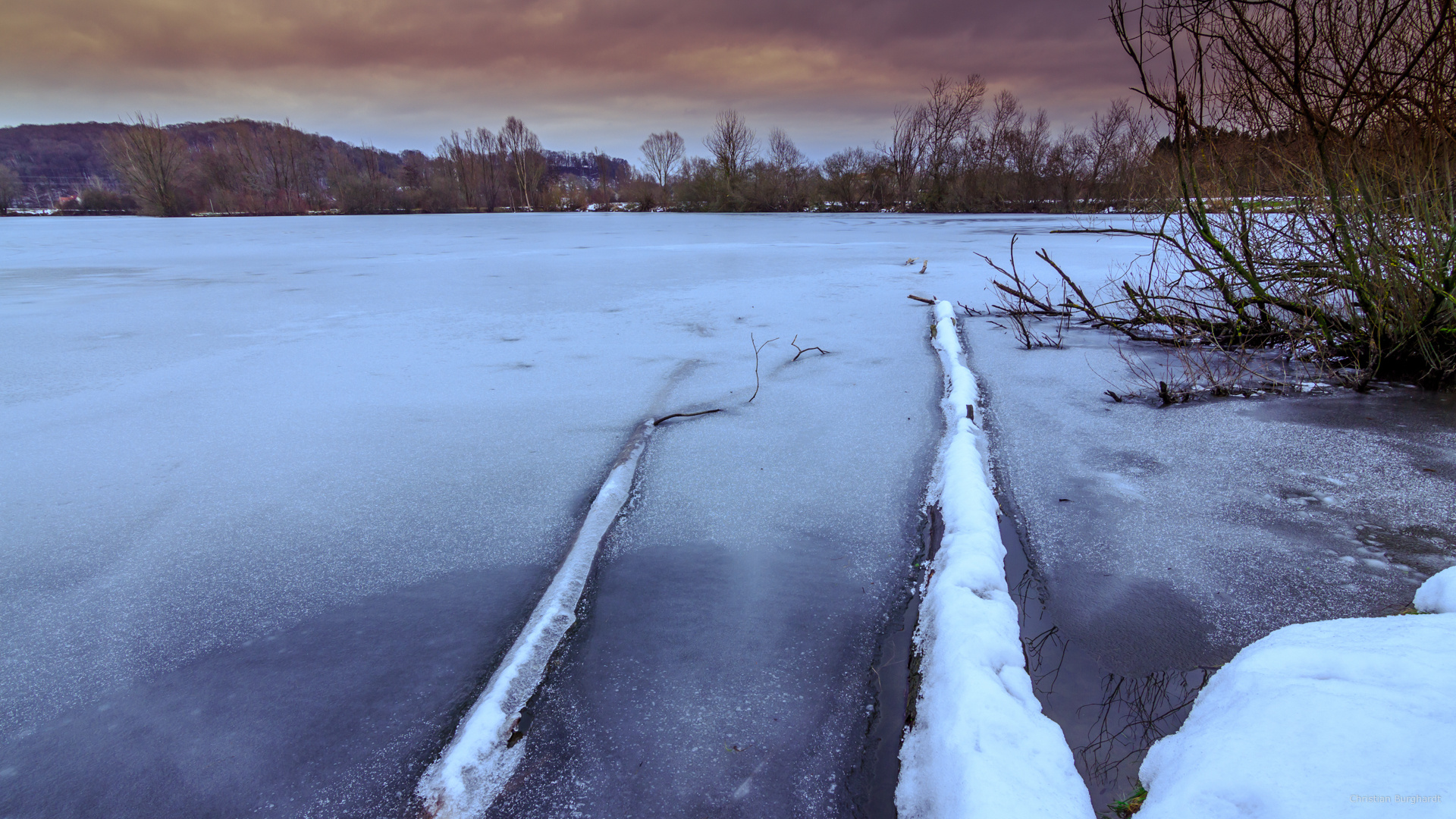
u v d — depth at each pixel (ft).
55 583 8.59
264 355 19.60
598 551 9.13
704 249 50.62
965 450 10.87
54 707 6.59
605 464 11.93
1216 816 3.90
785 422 13.61
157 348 20.52
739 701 6.45
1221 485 10.27
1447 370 14.15
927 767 5.36
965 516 8.79
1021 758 4.94
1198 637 7.02
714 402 14.97
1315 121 13.67
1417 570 7.95
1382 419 12.58
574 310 26.08
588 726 6.18
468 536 9.63
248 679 6.93
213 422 14.14
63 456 12.42
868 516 9.86
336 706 6.57
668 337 21.22
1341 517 9.18
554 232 76.07
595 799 5.44
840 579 8.39
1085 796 4.71
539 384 16.53
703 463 11.83
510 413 14.46
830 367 17.42
